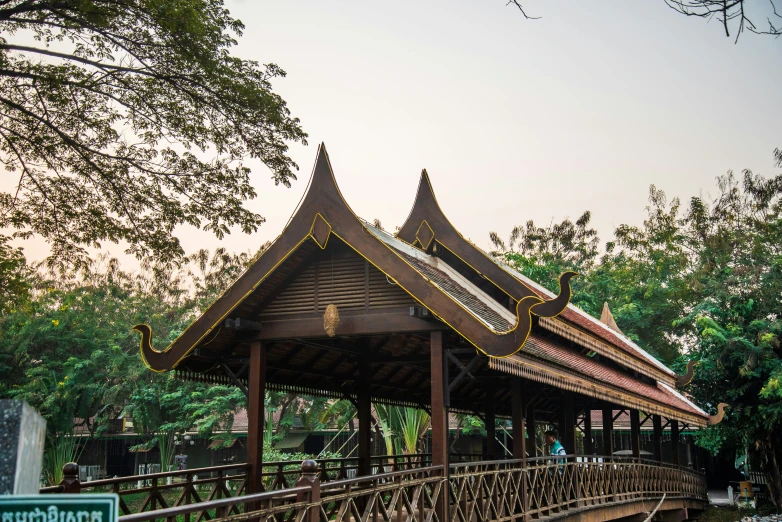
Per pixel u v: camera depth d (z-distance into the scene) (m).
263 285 9.55
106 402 30.28
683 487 22.75
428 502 8.58
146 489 8.21
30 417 3.13
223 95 11.80
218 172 12.31
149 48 11.36
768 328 25.78
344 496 6.95
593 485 14.68
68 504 2.96
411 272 8.90
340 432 30.50
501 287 13.30
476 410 17.58
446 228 13.67
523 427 11.34
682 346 36.75
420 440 25.75
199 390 31.27
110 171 11.90
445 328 9.08
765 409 24.50
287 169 12.91
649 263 38.34
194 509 5.02
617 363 19.34
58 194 12.02
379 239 9.06
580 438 29.55
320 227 9.26
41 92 11.34
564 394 14.77
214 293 33.12
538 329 13.94
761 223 30.34
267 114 12.00
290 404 30.64
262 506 9.12
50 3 10.66
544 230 42.91
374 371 13.06
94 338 31.48
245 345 10.41
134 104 11.84
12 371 29.56
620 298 37.31
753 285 27.34
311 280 9.76
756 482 30.12
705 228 33.25
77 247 12.54
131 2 10.64
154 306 33.69
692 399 26.69
